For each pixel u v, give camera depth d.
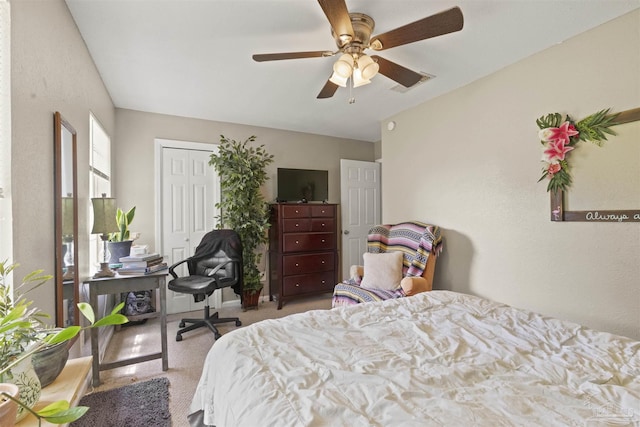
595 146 1.93
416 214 3.31
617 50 1.83
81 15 1.79
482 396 0.91
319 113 3.55
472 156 2.71
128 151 3.37
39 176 1.37
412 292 2.57
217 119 3.76
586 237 1.98
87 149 2.18
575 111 2.03
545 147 2.16
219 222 3.78
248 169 3.69
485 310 1.71
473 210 2.70
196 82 2.70
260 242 3.86
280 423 0.79
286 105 3.28
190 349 2.62
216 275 3.07
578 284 2.02
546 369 1.07
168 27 1.91
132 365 2.32
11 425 0.67
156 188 3.49
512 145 2.40
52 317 1.48
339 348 1.24
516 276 2.38
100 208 2.09
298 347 1.24
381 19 1.83
